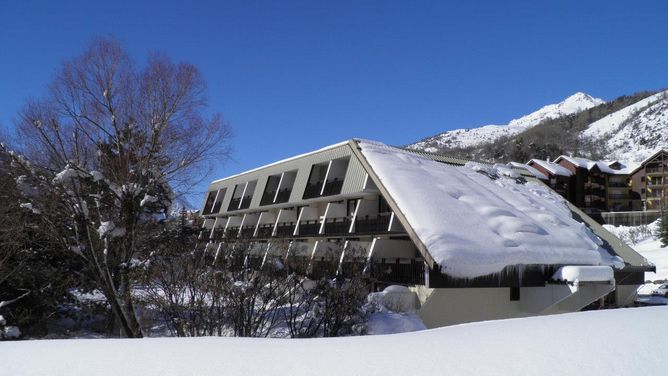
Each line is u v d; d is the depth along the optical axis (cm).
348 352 591
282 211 3331
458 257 1817
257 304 1648
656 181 7656
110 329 2158
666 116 15012
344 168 2897
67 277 1953
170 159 1808
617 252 2733
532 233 2198
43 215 1580
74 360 575
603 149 14612
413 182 2250
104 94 1700
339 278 1756
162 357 582
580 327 723
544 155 12062
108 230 1518
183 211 2225
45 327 2019
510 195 2736
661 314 874
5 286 1797
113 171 1677
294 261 1816
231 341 707
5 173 1590
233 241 2222
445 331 771
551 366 501
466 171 2941
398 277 2052
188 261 1644
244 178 4025
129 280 1595
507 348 586
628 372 478
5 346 684
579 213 3095
